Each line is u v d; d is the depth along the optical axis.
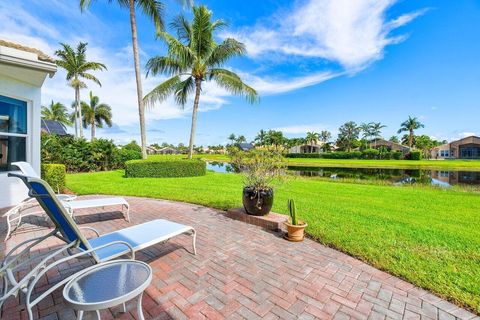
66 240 2.13
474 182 14.78
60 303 2.05
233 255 3.11
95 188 8.15
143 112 11.92
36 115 5.88
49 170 7.23
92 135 30.80
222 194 7.20
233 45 12.62
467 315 2.04
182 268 2.74
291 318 1.95
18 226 3.87
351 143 63.28
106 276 1.56
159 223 3.06
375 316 1.99
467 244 3.55
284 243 3.55
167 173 11.71
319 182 11.87
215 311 2.02
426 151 61.59
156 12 11.95
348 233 3.93
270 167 4.51
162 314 1.96
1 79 5.10
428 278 2.59
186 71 13.16
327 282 2.50
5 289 1.81
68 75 21.78
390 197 7.57
